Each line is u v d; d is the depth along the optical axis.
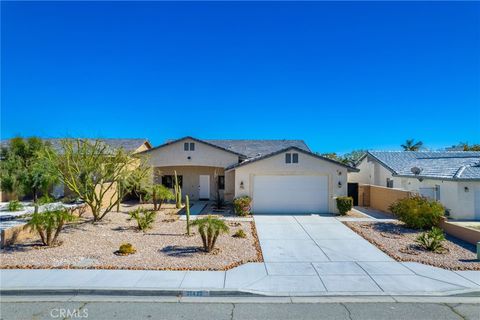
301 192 20.23
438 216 14.83
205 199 27.42
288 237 13.53
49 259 10.00
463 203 17.33
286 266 9.74
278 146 30.59
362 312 6.89
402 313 6.85
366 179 30.20
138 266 9.46
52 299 7.44
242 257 10.56
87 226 15.02
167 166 26.50
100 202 16.53
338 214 19.56
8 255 10.36
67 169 15.68
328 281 8.57
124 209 21.19
